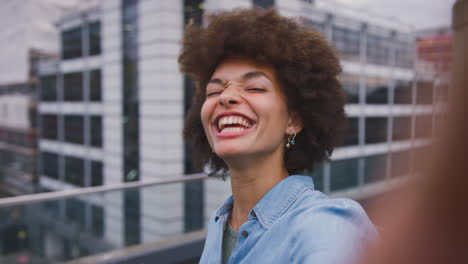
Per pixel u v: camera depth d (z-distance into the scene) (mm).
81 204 4555
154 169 19312
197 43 1011
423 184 237
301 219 743
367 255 312
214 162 1277
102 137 24953
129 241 4461
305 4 23156
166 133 18734
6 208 4137
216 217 1074
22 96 60094
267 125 900
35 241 4348
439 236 229
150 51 18953
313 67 946
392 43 30109
